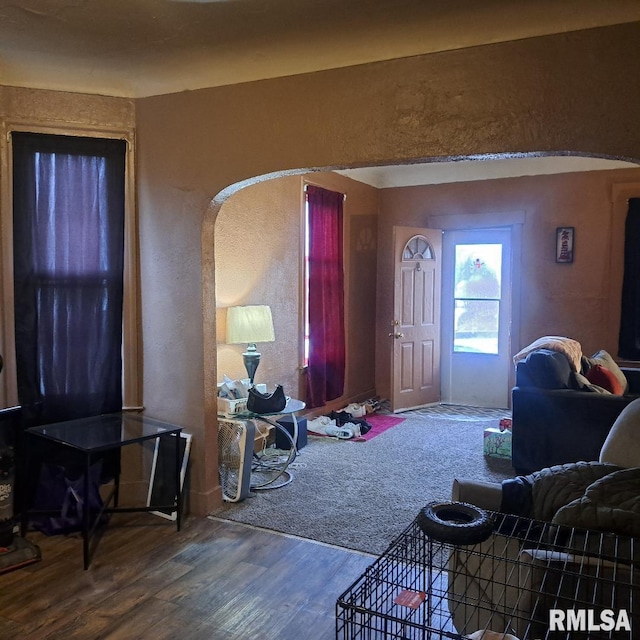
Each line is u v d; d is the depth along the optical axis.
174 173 3.21
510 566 1.83
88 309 3.24
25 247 3.07
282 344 4.80
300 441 4.55
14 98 3.03
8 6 2.39
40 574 2.59
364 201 6.24
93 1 2.36
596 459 3.70
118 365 3.34
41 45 2.77
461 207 6.20
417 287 6.07
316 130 2.84
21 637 2.13
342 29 2.57
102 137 3.21
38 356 3.13
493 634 1.41
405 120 2.65
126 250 3.33
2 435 2.66
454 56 2.54
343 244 5.75
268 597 2.42
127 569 2.64
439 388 6.41
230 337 3.79
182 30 2.62
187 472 3.28
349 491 3.62
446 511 1.54
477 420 5.60
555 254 5.79
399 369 5.95
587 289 5.68
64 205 3.15
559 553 1.64
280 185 4.68
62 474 3.14
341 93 2.77
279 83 2.91
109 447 2.69
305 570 2.64
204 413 3.23
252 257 4.36
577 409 3.73
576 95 2.35
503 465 4.14
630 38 2.26
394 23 2.50
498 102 2.48
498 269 6.20
